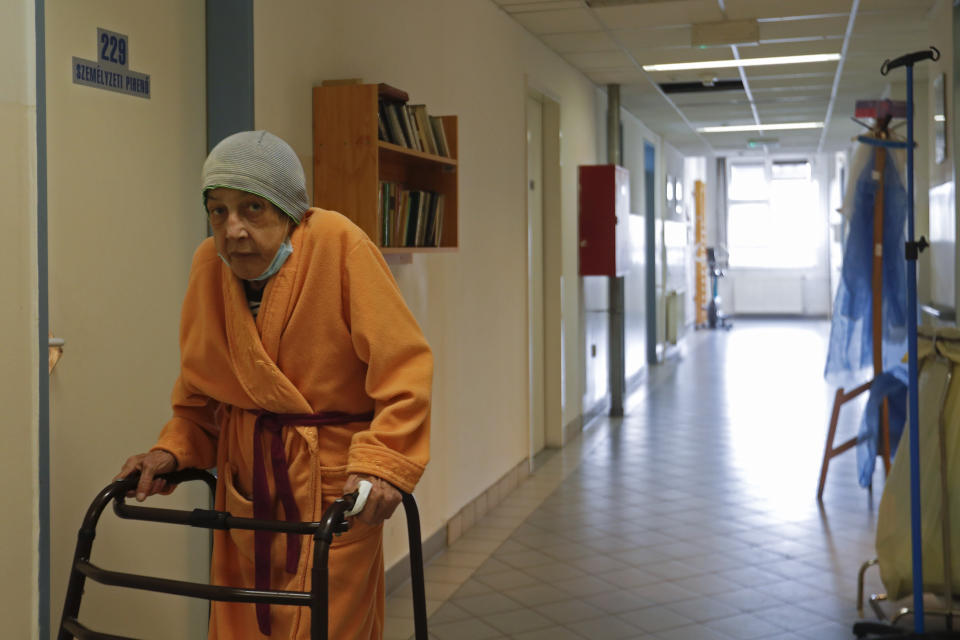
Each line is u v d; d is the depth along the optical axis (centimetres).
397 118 346
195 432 191
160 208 266
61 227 228
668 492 584
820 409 886
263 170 167
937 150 562
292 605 159
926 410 370
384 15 395
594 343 857
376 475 166
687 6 567
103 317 243
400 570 412
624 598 396
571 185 756
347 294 177
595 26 618
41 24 191
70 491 231
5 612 175
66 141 229
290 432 179
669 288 1388
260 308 177
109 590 244
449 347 478
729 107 980
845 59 726
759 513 530
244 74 286
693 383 1086
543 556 457
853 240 538
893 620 353
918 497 331
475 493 524
